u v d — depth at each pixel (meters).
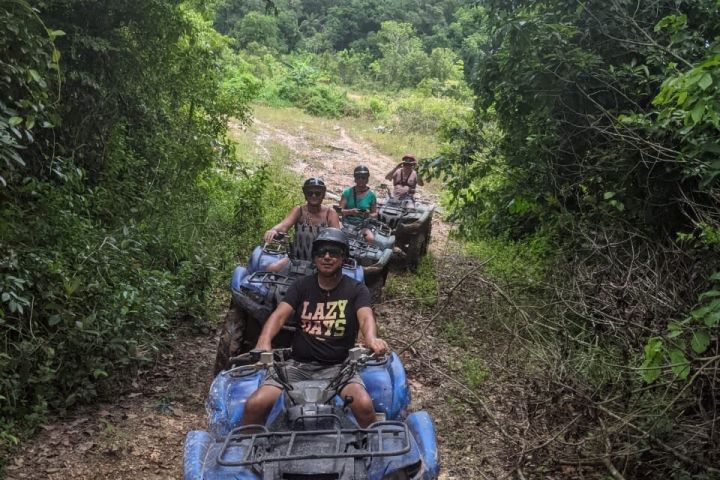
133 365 5.59
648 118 6.70
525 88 7.53
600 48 7.31
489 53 8.21
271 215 10.89
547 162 7.56
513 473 4.55
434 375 6.17
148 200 8.02
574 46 7.07
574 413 4.93
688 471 4.17
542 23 7.05
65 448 4.50
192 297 7.03
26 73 5.01
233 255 8.98
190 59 9.39
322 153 21.38
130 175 8.64
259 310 5.30
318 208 6.36
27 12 5.03
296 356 3.91
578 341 5.12
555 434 4.61
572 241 6.88
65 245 6.03
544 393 5.02
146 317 5.74
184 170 9.52
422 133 27.83
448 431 5.17
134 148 9.29
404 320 7.64
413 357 6.55
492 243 11.05
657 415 4.24
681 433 4.33
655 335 4.67
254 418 3.44
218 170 12.68
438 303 8.18
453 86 39.19
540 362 5.38
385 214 9.89
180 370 5.94
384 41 55.22
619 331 5.02
